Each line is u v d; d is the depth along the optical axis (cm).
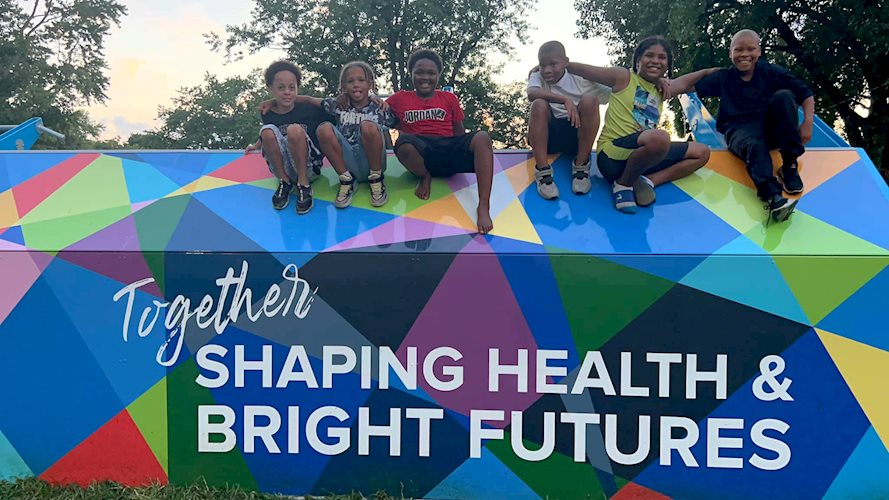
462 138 324
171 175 353
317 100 365
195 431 304
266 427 304
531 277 296
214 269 305
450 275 299
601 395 294
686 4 1118
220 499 294
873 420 283
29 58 2395
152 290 306
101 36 2617
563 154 363
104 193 342
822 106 1269
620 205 319
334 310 301
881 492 282
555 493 295
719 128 362
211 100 3097
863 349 285
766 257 291
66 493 298
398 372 300
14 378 309
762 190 316
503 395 297
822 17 1120
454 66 2308
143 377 306
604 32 1459
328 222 321
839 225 306
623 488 294
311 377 302
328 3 2172
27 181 351
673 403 292
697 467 292
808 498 286
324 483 303
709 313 290
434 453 300
